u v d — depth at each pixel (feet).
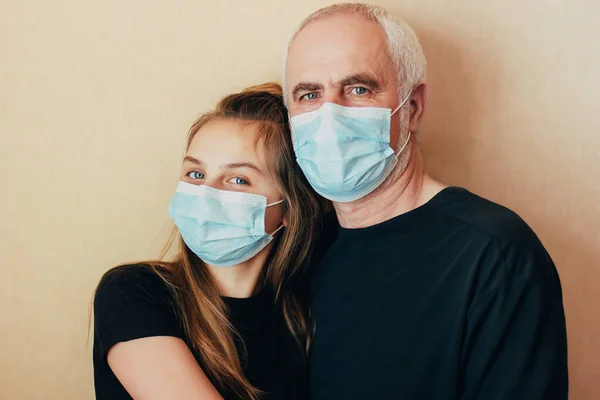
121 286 4.42
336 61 4.33
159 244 5.78
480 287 4.19
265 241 4.80
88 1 5.41
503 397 4.07
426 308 4.37
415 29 5.67
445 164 5.84
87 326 5.79
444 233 4.44
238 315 4.73
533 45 5.64
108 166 5.63
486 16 5.63
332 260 4.99
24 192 5.57
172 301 4.51
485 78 5.70
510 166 5.80
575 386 6.08
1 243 5.59
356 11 4.50
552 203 5.83
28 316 5.70
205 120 4.81
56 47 5.44
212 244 4.56
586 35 5.60
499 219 4.31
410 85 4.59
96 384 4.57
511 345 4.11
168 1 5.49
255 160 4.67
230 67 5.67
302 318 5.08
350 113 4.37
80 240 5.68
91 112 5.54
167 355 4.17
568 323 6.00
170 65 5.58
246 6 5.60
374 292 4.62
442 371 4.27
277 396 4.68
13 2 5.35
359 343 4.61
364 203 4.74
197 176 4.73
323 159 4.38
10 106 5.46
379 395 4.47
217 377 4.43
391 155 4.49
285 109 4.96
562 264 5.92
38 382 5.80
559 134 5.74
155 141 5.66
